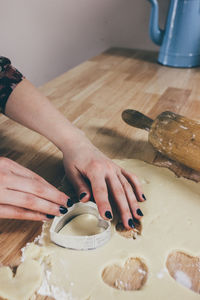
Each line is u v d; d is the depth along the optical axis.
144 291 0.42
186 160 0.62
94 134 0.83
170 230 0.51
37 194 0.49
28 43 1.86
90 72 1.32
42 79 1.96
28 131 0.85
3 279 0.43
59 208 0.49
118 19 1.66
